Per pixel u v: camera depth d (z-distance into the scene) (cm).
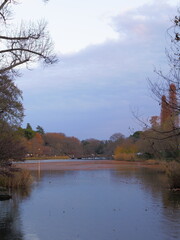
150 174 3728
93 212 1476
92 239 1038
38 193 2116
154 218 1339
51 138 12644
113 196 1961
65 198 1898
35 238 1056
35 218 1355
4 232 1134
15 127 2794
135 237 1058
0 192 1934
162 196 1941
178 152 987
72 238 1056
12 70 1306
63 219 1340
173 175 2298
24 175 2484
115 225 1230
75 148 12950
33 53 1309
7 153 1648
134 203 1703
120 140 11781
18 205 1667
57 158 11131
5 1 1212
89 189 2323
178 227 1183
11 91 1442
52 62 1378
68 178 3303
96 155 12875
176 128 732
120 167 5338
